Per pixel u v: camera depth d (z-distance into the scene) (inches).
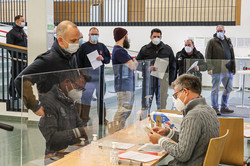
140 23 442.3
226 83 221.1
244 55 408.2
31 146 78.9
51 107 84.4
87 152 98.3
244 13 408.8
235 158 127.4
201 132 96.3
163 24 434.9
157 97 151.6
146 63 136.7
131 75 123.6
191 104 101.4
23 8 449.4
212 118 98.3
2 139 207.8
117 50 201.6
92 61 182.7
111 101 112.1
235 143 127.5
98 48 215.2
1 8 454.6
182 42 430.0
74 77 93.5
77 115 96.2
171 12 445.4
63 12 473.1
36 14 221.5
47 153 84.4
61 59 112.2
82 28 458.3
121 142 115.6
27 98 76.7
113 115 112.7
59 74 86.8
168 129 116.1
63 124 89.7
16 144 198.2
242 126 126.3
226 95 223.1
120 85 116.7
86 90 100.3
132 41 447.2
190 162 97.3
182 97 103.9
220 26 266.7
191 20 439.5
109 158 99.3
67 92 90.6
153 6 449.7
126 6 452.1
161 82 155.2
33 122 78.9
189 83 102.8
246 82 373.7
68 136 92.1
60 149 89.6
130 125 123.6
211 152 92.2
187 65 211.8
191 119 95.6
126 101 120.8
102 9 458.0
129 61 201.5
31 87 77.4
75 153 95.7
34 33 223.3
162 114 122.2
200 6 433.1
